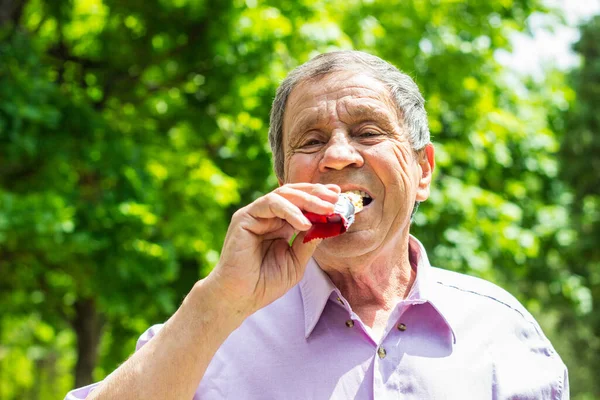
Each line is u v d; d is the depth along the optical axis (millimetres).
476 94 10492
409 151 2244
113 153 7406
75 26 8930
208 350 1939
